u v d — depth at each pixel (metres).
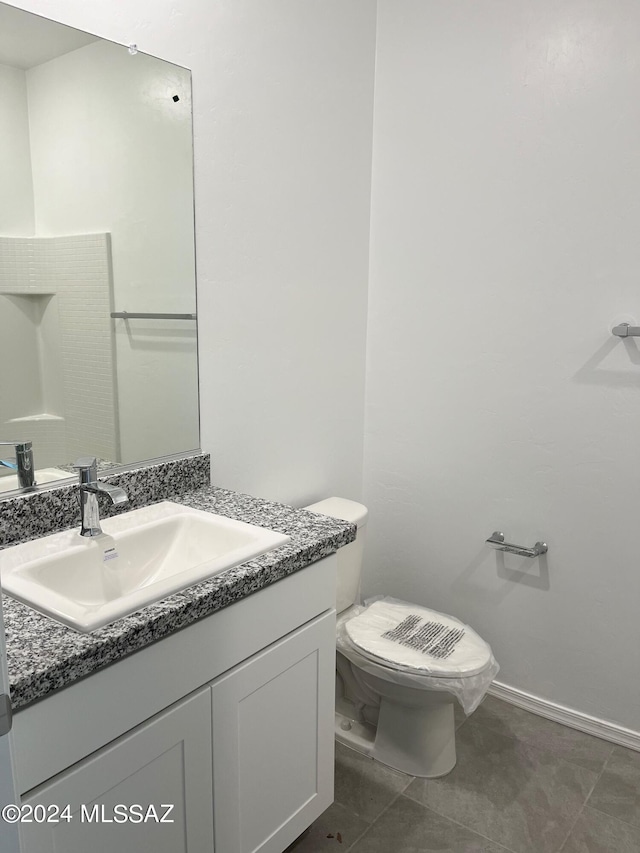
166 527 1.56
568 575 2.13
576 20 1.87
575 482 2.07
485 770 1.97
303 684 1.53
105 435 1.60
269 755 1.46
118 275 1.58
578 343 2.01
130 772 1.13
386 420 2.46
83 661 1.00
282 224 2.00
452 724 1.98
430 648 1.88
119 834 1.14
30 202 1.39
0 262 1.36
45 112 1.40
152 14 1.56
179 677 1.20
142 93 1.57
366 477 2.56
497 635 2.31
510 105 2.02
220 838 1.36
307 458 2.25
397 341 2.38
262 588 1.35
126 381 1.63
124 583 1.46
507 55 2.00
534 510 2.17
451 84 2.13
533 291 2.06
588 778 1.94
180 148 1.67
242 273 1.89
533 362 2.10
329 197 2.17
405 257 2.32
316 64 2.03
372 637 1.94
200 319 1.79
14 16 1.32
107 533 1.45
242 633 1.32
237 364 1.92
